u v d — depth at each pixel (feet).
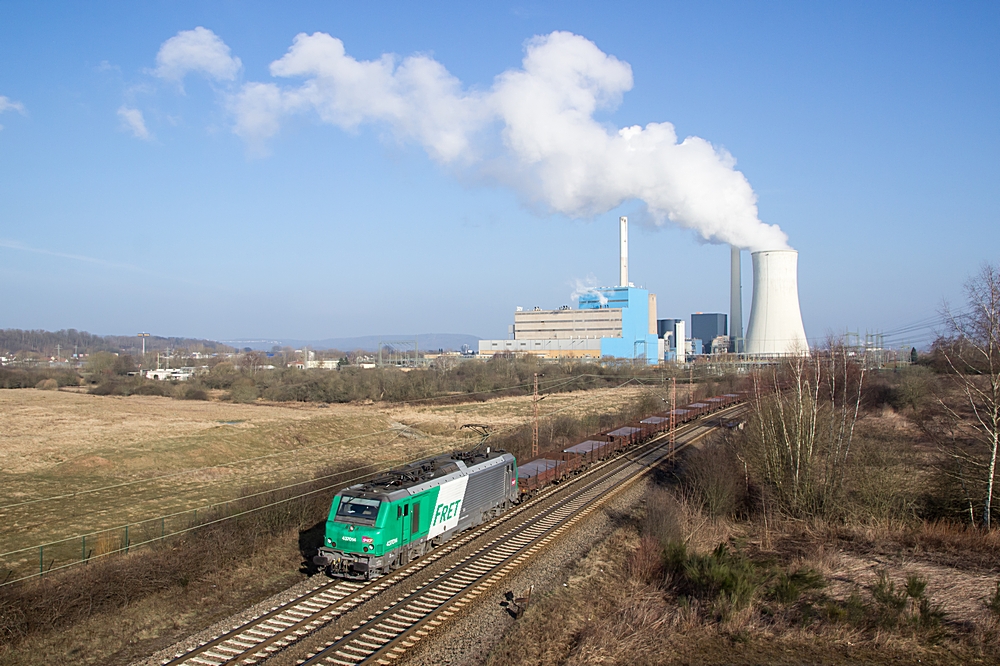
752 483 128.06
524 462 151.74
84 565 84.69
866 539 103.60
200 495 141.18
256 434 214.48
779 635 68.03
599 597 79.46
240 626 67.00
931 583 84.02
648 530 102.27
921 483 123.24
